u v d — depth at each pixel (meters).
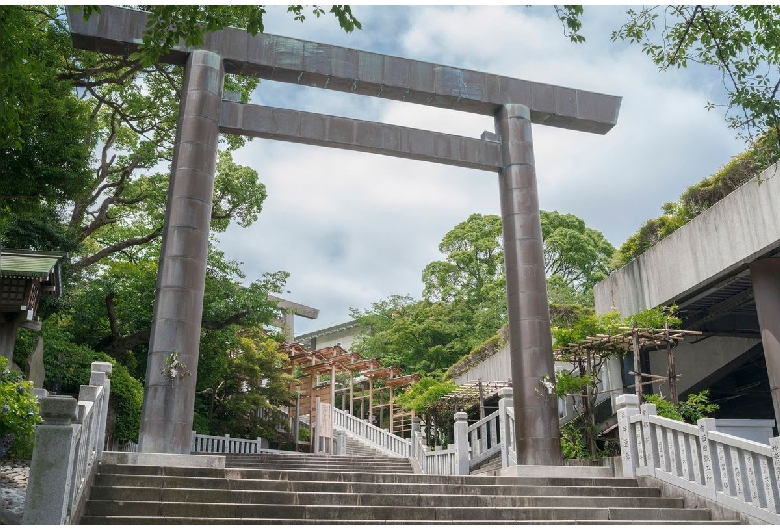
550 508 8.82
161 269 11.86
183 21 6.97
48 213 18.58
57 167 13.92
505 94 15.03
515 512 8.71
